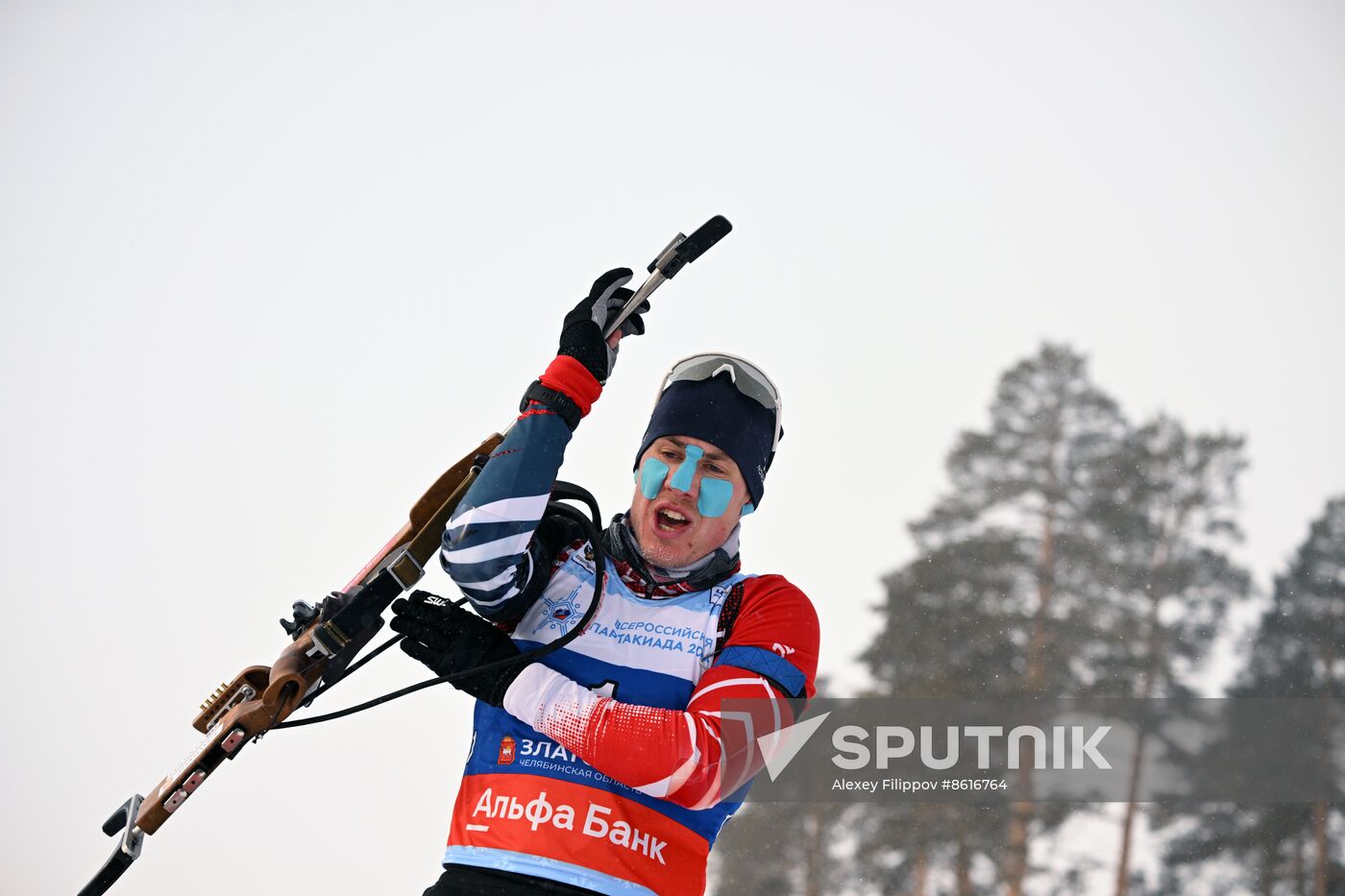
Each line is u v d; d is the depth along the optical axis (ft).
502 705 6.86
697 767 6.55
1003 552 66.64
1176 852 62.03
